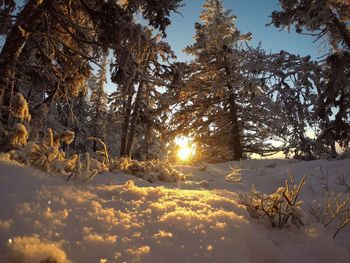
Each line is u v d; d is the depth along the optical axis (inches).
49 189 111.8
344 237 121.1
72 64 350.6
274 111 746.2
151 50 317.1
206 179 300.7
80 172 149.3
